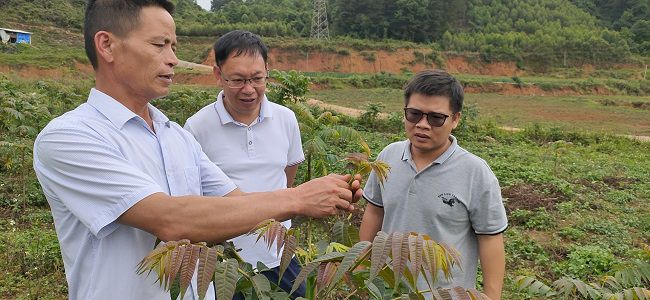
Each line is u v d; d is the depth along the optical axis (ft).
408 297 5.68
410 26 232.53
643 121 124.77
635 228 30.40
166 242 6.13
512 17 261.03
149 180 6.65
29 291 18.08
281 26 229.45
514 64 214.90
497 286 9.82
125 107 7.22
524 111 134.00
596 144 71.87
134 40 6.95
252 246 11.32
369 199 11.34
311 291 7.06
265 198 6.64
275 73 38.42
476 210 10.02
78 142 6.60
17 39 171.53
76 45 185.37
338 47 203.51
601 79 197.47
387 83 173.17
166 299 7.22
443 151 10.29
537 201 33.50
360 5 236.63
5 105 36.73
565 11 271.90
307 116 21.98
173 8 7.41
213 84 152.76
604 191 39.14
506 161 49.88
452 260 5.30
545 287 10.50
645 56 229.25
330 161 17.25
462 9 250.16
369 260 5.84
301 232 8.33
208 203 6.44
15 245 21.01
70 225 7.05
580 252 24.49
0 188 27.84
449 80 9.85
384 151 11.23
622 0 277.85
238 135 12.09
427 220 10.16
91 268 7.04
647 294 9.70
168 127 7.95
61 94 62.08
